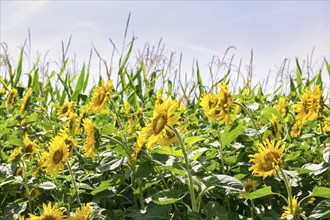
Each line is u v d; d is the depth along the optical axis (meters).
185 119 4.64
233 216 2.84
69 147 2.96
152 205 2.74
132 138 3.29
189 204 3.07
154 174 3.32
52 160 2.74
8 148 4.52
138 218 2.68
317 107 3.06
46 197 3.43
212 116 3.31
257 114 4.41
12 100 4.99
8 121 4.93
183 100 7.17
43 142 4.64
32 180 3.37
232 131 3.22
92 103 3.54
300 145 3.66
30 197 3.19
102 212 2.95
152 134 2.43
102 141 3.16
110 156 3.15
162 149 2.62
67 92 7.01
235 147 3.31
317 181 3.32
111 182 3.02
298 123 3.63
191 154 2.71
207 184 2.43
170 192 2.58
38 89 7.19
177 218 3.04
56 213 2.48
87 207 2.52
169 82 6.95
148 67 8.07
